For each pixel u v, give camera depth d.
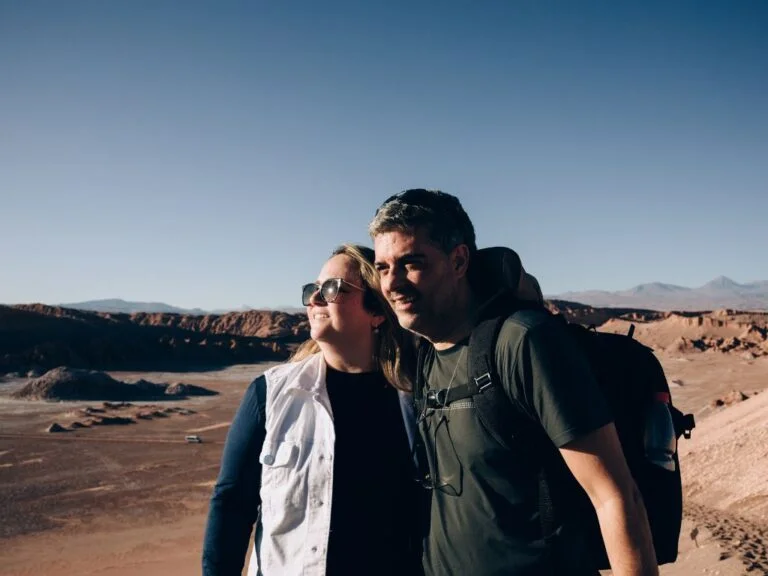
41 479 30.78
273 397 2.65
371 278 2.74
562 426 1.97
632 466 2.13
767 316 139.12
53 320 107.75
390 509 2.62
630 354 2.18
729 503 15.09
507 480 2.13
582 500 2.13
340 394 2.75
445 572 2.26
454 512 2.25
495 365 2.12
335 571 2.51
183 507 25.52
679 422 2.19
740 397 47.88
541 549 2.09
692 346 114.31
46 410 54.19
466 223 2.40
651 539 1.96
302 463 2.56
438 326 2.34
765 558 7.81
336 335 2.76
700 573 7.67
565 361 2.02
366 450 2.65
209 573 2.56
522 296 2.37
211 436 42.75
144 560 17.84
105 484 29.72
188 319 194.38
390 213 2.31
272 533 2.55
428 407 2.38
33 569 17.95
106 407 54.78
